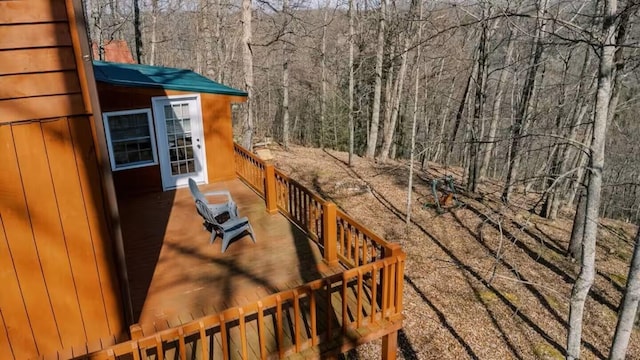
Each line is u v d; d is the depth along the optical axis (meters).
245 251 5.89
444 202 13.75
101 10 20.70
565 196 16.36
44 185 3.59
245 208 7.45
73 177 3.69
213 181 8.98
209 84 8.99
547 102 10.38
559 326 8.60
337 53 24.75
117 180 7.91
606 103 4.68
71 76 3.51
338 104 25.69
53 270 3.78
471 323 8.52
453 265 10.48
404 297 9.17
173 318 4.44
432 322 8.46
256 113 27.80
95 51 18.86
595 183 4.84
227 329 4.32
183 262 5.58
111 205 3.89
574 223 10.69
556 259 10.92
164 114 8.11
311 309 3.98
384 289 4.42
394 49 19.45
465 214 13.20
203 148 8.70
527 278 10.11
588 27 5.77
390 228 12.20
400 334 8.06
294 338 4.18
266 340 4.15
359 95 23.31
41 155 3.53
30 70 3.35
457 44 14.38
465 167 17.66
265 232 6.48
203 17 18.88
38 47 3.34
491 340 8.10
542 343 8.09
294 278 5.24
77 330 4.00
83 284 3.94
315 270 5.42
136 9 19.14
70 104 3.55
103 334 4.12
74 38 3.44
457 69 16.61
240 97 8.85
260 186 8.10
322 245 5.97
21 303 3.72
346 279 4.12
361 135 26.11
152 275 5.26
